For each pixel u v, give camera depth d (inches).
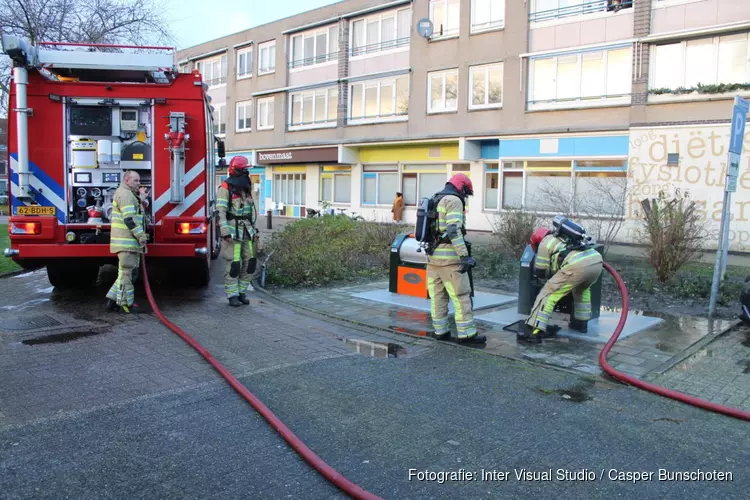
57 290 356.5
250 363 213.9
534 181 817.5
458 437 154.6
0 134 1583.4
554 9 789.2
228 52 1330.0
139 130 316.8
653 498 126.0
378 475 134.2
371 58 1025.5
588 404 178.9
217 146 462.3
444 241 242.2
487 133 854.5
